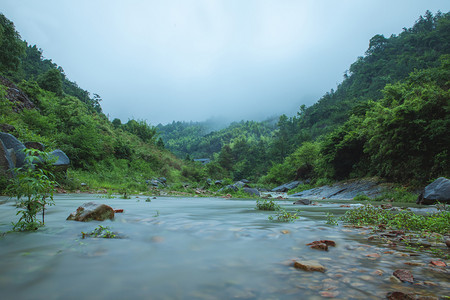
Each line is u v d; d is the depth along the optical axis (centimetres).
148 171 2858
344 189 1936
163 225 350
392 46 11625
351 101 9262
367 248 256
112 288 137
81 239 251
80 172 1697
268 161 7100
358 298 136
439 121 1352
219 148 15488
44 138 1455
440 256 231
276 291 142
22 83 2522
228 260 200
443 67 2177
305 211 672
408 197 1325
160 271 169
